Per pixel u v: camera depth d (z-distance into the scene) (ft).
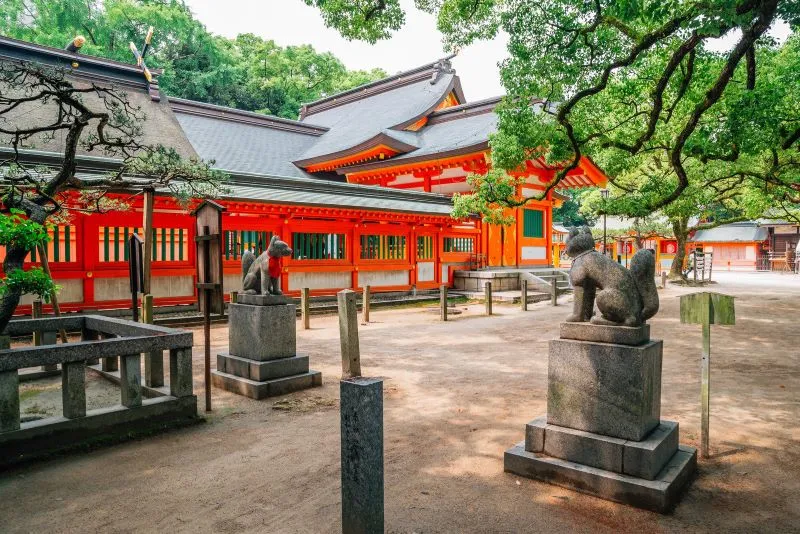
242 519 12.99
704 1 22.41
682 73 34.86
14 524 12.69
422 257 77.46
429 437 18.83
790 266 168.66
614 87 37.55
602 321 14.83
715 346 37.11
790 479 15.03
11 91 63.05
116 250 48.44
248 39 167.22
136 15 127.13
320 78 171.32
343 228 67.05
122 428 18.52
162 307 51.42
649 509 13.15
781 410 21.66
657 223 110.63
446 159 82.48
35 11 126.82
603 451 14.20
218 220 21.62
